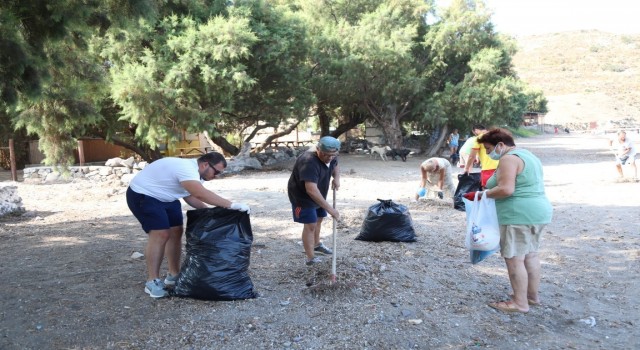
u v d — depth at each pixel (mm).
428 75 24688
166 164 4637
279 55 17625
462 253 6523
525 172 4453
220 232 4590
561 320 4531
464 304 4750
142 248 6707
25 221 9047
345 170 18656
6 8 6047
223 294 4527
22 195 12992
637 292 5266
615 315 4703
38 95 6664
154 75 16094
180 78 15352
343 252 6320
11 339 3838
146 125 16188
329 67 21203
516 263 4562
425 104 24094
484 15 22859
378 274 5348
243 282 4664
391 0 24109
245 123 22141
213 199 4539
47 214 9844
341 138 34406
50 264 5883
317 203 5117
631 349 4031
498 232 4543
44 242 7168
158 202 4656
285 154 23094
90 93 10703
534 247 4664
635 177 14227
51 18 6164
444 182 10445
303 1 24422
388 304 4598
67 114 9859
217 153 4844
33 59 6340
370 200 11133
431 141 27766
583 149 31812
